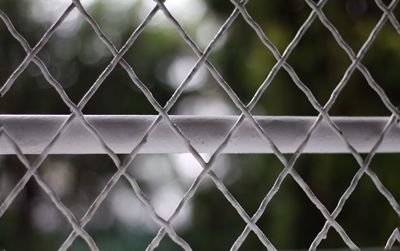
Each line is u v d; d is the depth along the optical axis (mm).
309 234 3150
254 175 3850
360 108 3061
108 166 4898
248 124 805
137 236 4676
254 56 3342
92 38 4969
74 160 4816
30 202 4582
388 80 3029
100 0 5051
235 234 4164
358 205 3014
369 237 2986
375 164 2930
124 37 5008
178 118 795
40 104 4746
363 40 3066
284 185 3244
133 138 779
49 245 4520
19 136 752
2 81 4613
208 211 4203
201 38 4668
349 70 835
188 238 4258
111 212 4875
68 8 735
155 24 5047
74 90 4938
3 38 4629
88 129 743
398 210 819
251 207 3770
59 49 4910
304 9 3209
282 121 828
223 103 4422
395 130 857
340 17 3156
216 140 802
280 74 3211
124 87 4996
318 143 838
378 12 3188
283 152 840
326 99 3098
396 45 3027
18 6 4723
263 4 3322
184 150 797
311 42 3168
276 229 3240
